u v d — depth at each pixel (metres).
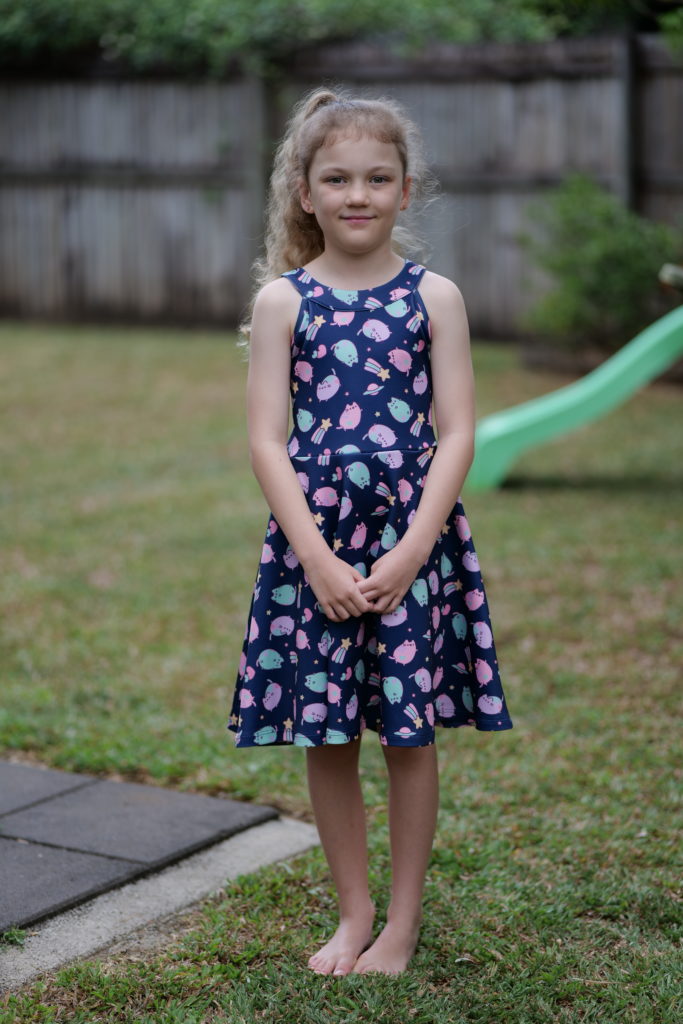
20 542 5.39
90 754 3.26
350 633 2.16
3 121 11.69
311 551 2.14
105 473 6.66
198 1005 2.14
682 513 5.79
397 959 2.27
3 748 3.34
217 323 11.36
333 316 2.24
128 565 5.06
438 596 2.25
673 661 3.93
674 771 3.15
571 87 10.13
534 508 5.94
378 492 2.20
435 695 2.24
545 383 9.10
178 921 2.47
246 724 2.21
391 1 10.80
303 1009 2.11
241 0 10.68
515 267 10.62
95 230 11.59
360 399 2.22
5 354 9.97
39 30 11.10
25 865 2.65
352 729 2.16
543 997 2.16
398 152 2.25
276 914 2.47
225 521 5.71
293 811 3.00
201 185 11.19
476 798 3.02
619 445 7.35
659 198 9.98
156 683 3.83
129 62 11.14
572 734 3.41
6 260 11.87
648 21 10.89
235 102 10.98
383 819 2.88
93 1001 2.17
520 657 4.00
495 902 2.50
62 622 4.39
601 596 4.59
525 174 10.43
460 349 2.29
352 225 2.22
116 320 11.66
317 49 10.84
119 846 2.74
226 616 4.46
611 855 2.72
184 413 8.13
